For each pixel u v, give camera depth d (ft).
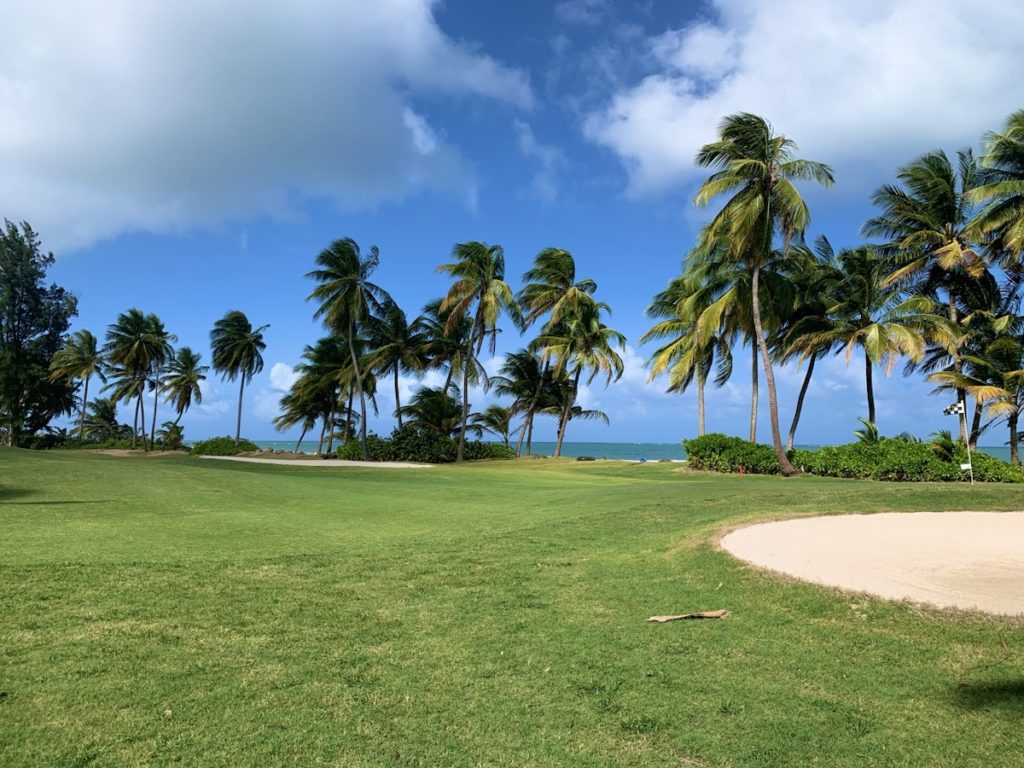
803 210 78.33
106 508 44.78
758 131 80.43
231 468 93.66
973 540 30.07
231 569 26.58
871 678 16.03
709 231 86.02
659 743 13.14
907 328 86.07
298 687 15.38
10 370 184.14
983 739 13.12
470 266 126.31
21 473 64.54
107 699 14.38
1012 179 84.58
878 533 31.81
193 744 12.66
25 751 12.16
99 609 20.51
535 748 12.88
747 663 17.07
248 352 184.75
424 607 21.93
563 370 136.77
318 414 191.42
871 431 84.33
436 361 150.41
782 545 28.91
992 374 90.12
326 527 39.32
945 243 91.35
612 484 73.51
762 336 84.94
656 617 20.57
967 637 17.78
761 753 12.74
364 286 134.10
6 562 25.93
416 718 14.03
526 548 31.86
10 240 193.06
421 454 133.69
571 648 18.15
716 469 92.27
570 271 132.05
